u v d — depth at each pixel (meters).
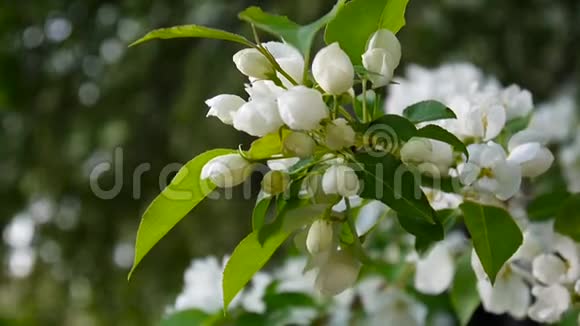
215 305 0.68
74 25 1.68
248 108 0.48
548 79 1.54
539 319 0.58
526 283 0.63
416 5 1.51
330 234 0.49
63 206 1.68
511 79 1.53
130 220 1.62
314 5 1.43
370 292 0.75
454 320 0.87
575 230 0.58
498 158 0.52
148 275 1.61
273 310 0.70
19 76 1.71
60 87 1.66
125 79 1.60
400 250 0.75
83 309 1.69
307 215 0.49
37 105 1.69
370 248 0.78
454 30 1.50
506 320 1.16
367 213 0.64
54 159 1.65
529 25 1.53
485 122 0.54
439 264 0.67
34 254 1.73
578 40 1.56
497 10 1.52
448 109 0.50
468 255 0.64
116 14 1.66
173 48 1.59
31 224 1.74
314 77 0.49
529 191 0.70
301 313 0.71
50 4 1.69
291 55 0.51
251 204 1.48
